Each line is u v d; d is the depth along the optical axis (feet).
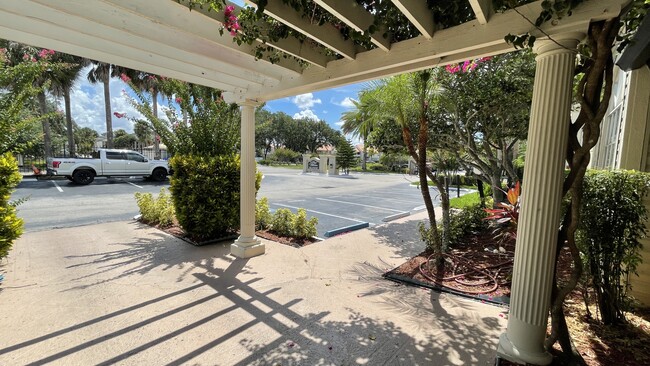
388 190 43.39
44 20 7.09
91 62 48.96
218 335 7.76
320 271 12.25
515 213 13.12
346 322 8.47
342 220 23.06
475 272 11.91
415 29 8.10
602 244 7.69
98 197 29.96
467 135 16.90
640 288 9.07
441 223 15.81
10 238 10.71
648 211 8.67
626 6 5.32
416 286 10.92
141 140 92.89
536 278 6.48
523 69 13.69
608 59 5.87
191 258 13.51
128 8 6.74
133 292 10.05
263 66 10.93
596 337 7.60
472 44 6.93
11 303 9.11
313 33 7.66
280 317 8.68
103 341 7.39
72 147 54.54
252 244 14.06
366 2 7.09
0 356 6.73
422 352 7.20
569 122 6.27
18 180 11.08
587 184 7.93
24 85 12.11
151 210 19.77
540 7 6.08
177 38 8.58
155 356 6.91
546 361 6.47
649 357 6.84
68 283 10.61
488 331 8.09
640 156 9.83
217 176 15.80
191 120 16.33
